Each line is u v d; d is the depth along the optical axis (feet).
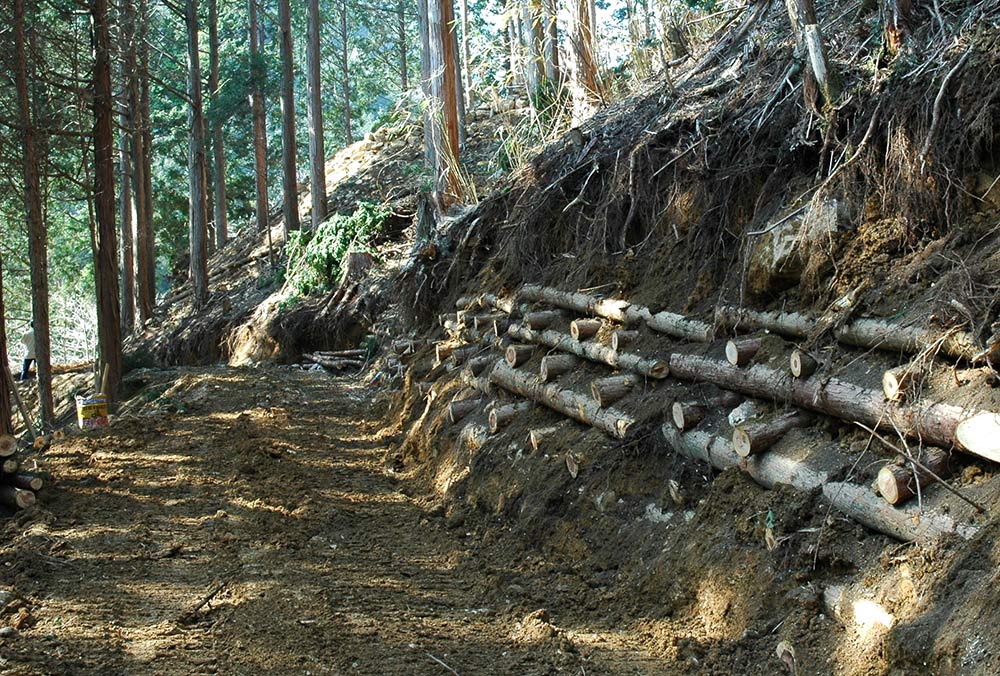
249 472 27.32
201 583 18.37
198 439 31.76
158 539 21.30
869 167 18.01
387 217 59.16
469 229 38.09
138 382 47.29
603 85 37.22
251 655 14.79
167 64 99.19
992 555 11.57
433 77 48.34
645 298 22.93
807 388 16.12
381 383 40.11
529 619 16.02
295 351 54.49
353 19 131.13
